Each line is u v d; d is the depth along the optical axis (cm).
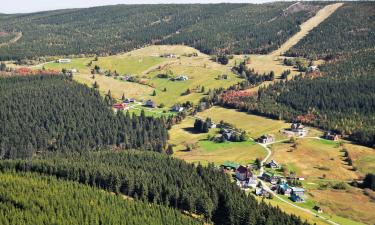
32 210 17688
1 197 18500
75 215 17825
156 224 18088
